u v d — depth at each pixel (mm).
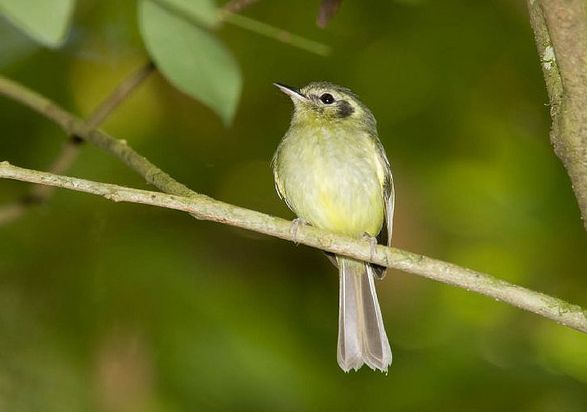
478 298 13242
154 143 14430
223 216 7113
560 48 5492
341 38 14859
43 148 13883
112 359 11828
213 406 11875
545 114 14430
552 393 12117
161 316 12180
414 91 14914
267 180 15125
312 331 13523
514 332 12828
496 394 12211
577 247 13047
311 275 14336
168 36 7234
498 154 13945
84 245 13047
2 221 10914
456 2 14797
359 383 12594
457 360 12547
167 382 11852
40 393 11531
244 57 14781
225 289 12695
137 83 10203
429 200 13883
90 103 14203
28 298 12523
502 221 13398
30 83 14016
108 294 12406
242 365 12031
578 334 12477
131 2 14141
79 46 14172
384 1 14805
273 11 14695
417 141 14602
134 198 6863
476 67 14938
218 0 13789
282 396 12078
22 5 6305
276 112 15016
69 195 13250
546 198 13312
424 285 13750
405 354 13086
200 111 14516
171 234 13328
